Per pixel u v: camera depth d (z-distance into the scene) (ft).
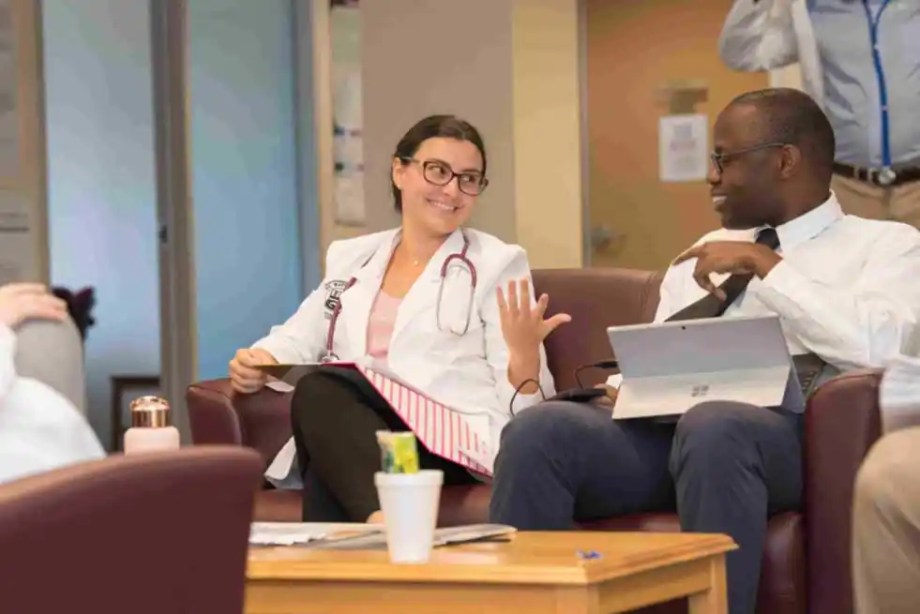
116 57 27.55
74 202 27.43
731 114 12.37
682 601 10.44
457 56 18.81
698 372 11.15
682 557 8.38
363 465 11.54
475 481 12.37
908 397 10.55
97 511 4.91
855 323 11.37
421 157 13.19
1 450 6.17
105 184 27.68
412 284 13.19
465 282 13.02
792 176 12.22
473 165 13.23
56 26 27.07
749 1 19.20
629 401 11.21
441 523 11.54
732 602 10.27
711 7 20.75
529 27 18.43
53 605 4.82
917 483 7.79
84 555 4.89
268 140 27.63
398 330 12.89
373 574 7.85
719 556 8.80
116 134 27.71
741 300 12.08
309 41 27.86
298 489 12.82
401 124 19.40
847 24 18.06
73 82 27.27
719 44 19.56
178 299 26.16
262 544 8.80
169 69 26.13
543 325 12.42
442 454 11.94
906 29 17.79
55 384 6.37
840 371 11.64
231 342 26.94
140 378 27.96
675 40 21.01
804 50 18.35
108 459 5.02
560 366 13.25
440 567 7.73
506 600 7.64
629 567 7.84
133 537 5.05
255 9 27.43
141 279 27.91
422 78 19.16
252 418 12.96
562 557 7.95
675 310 12.67
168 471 5.13
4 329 6.26
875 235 12.14
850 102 18.19
